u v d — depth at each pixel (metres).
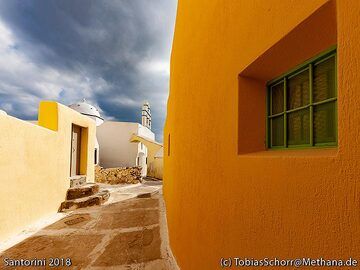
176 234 3.20
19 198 4.45
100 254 3.42
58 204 6.11
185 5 3.25
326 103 1.08
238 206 1.41
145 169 26.64
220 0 1.82
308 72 1.23
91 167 9.42
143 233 4.34
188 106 2.79
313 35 1.02
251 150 1.47
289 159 0.99
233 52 1.57
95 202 6.77
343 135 0.76
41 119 6.17
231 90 1.58
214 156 1.82
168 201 5.05
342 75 0.78
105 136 22.50
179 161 3.28
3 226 3.99
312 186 0.86
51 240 4.00
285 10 1.06
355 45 0.74
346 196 0.73
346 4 0.77
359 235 0.68
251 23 1.35
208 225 1.88
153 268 2.96
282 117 1.43
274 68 1.37
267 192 1.13
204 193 2.01
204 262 1.94
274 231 1.07
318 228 0.83
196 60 2.47
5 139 4.09
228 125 1.60
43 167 5.39
